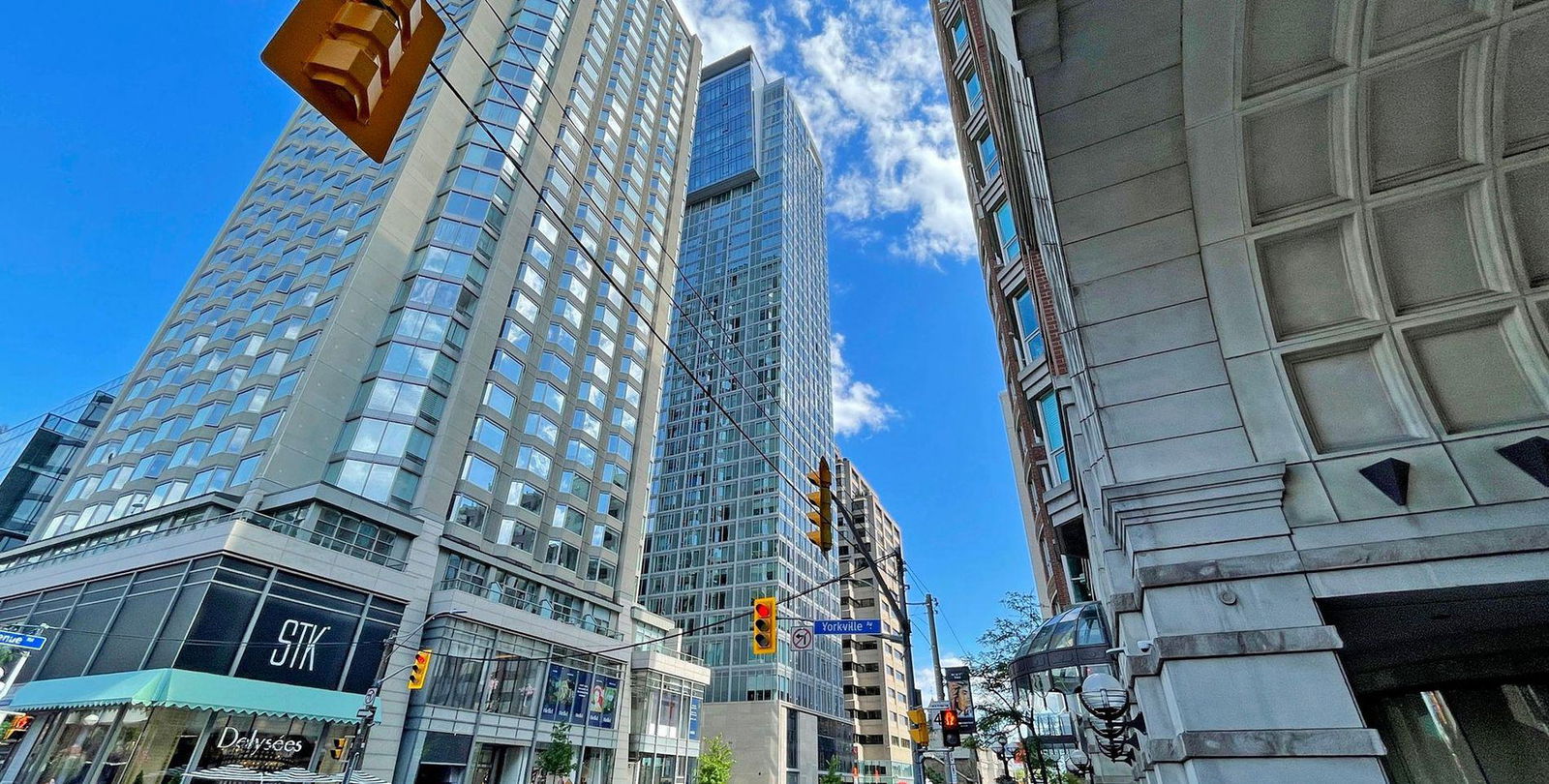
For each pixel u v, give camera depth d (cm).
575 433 4409
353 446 3222
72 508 3416
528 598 3700
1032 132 873
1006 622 2980
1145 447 690
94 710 2180
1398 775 740
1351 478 604
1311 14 570
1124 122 668
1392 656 726
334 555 2778
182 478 3117
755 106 12325
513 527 3753
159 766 2120
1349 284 652
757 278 10156
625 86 6112
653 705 4284
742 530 7838
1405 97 582
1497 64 543
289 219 4338
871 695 8456
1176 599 611
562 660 3672
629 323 5234
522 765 3262
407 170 4034
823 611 8306
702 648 7169
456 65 4553
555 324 4497
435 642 3023
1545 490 539
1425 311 617
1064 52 638
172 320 4244
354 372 3456
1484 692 711
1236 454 653
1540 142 555
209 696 2219
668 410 9456
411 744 2797
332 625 2686
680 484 8669
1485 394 596
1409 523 569
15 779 2136
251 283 4019
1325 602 582
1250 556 603
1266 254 676
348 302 3506
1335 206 633
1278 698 541
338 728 2594
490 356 3947
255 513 2702
